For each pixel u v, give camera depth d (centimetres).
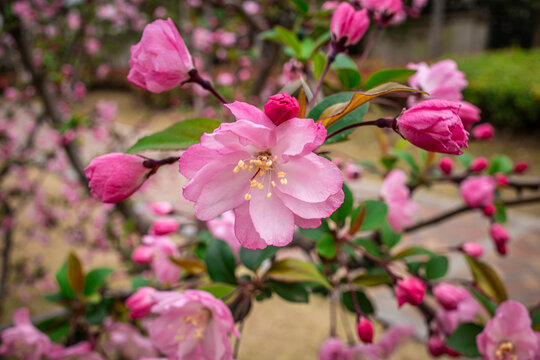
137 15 86
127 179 11
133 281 23
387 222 21
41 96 40
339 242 17
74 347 22
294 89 13
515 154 117
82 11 58
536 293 59
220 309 13
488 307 17
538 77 128
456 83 19
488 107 135
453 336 16
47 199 79
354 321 57
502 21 230
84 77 84
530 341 15
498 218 24
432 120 10
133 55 12
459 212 24
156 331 15
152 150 11
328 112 11
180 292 16
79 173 42
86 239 73
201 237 23
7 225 58
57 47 60
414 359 49
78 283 23
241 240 11
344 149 124
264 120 10
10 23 36
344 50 14
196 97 57
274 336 55
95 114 64
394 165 25
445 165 23
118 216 61
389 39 223
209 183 11
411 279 16
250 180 11
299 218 11
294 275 16
